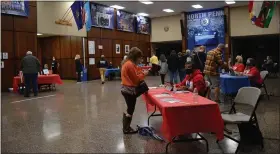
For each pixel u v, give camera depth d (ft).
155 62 39.22
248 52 63.67
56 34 38.45
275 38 59.41
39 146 11.41
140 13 54.39
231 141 11.65
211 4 46.73
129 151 10.65
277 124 14.12
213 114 10.05
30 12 34.45
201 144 11.35
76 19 37.55
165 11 52.49
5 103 22.13
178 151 10.55
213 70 19.66
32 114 17.70
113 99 23.59
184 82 14.80
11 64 32.27
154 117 16.28
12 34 32.35
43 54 49.42
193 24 53.21
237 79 19.90
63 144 11.62
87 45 44.27
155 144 11.44
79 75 41.57
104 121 15.60
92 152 10.61
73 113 17.87
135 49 12.93
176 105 9.90
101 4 45.88
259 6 32.55
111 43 49.08
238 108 18.47
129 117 13.10
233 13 49.47
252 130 11.00
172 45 67.05
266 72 22.89
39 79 29.01
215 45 50.98
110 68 42.06
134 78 12.65
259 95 10.33
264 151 10.37
